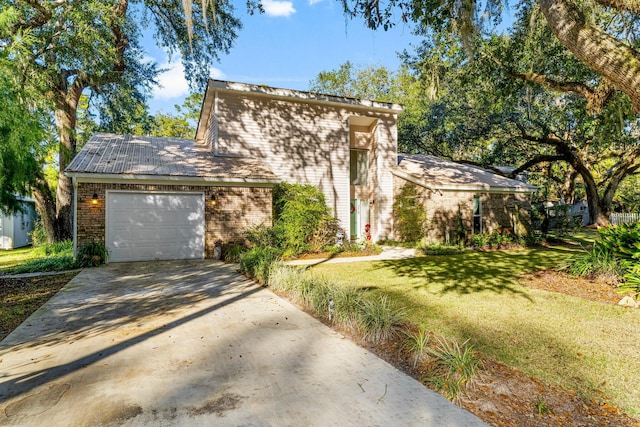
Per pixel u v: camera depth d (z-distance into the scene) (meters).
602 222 22.56
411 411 2.68
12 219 20.44
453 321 5.02
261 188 12.70
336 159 16.23
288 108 15.33
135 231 11.16
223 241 12.16
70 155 13.32
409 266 10.38
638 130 20.48
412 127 27.52
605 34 5.28
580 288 7.07
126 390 3.03
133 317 5.30
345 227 16.28
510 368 3.51
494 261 11.13
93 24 12.55
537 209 19.75
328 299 5.34
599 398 2.95
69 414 2.65
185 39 17.67
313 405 2.77
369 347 4.06
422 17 8.30
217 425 2.50
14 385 3.14
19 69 9.20
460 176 17.23
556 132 24.09
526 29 10.32
